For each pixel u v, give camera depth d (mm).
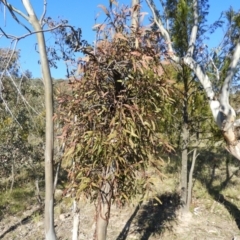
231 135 3533
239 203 5863
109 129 2477
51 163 2602
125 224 5027
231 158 8617
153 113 2520
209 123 4910
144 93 2508
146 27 2396
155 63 2439
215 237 4551
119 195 2588
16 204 6129
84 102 2535
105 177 2506
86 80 2486
